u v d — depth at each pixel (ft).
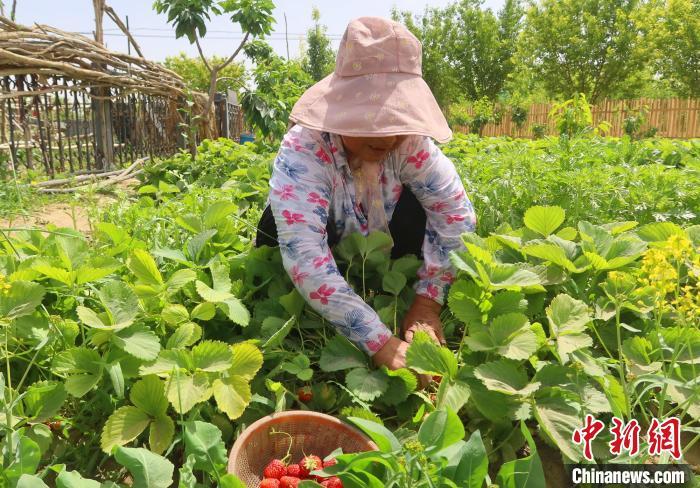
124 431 4.65
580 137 13.83
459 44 101.24
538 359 5.65
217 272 6.46
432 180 6.67
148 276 6.17
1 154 19.26
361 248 6.93
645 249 6.64
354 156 6.47
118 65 23.21
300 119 5.58
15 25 18.48
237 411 4.75
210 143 20.45
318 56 110.83
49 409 4.77
